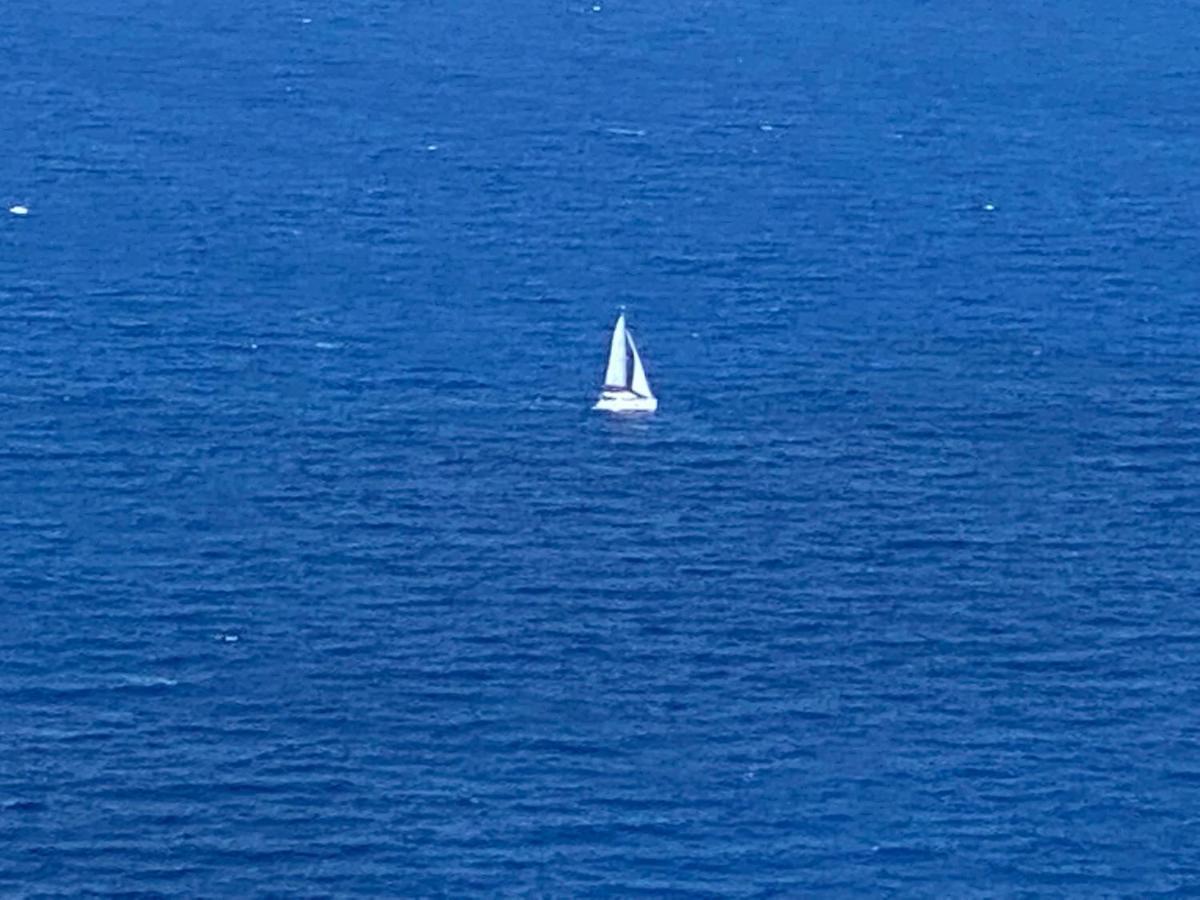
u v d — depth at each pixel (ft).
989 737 442.91
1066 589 494.59
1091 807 424.46
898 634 475.31
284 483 525.75
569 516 517.96
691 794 423.64
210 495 519.19
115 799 417.28
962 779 430.61
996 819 420.77
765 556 504.02
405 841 409.49
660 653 465.47
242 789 420.77
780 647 469.57
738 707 448.65
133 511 510.58
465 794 421.18
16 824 410.52
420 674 455.22
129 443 539.29
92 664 453.99
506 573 492.95
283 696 446.60
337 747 432.66
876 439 557.33
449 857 406.00
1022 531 517.55
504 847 408.67
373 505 518.37
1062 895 403.75
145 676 450.71
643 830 414.00
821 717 447.01
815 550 507.30
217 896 395.96
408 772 426.51
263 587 483.10
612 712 445.37
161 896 395.34
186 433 545.44
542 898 397.60
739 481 536.01
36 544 495.00
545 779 426.10
